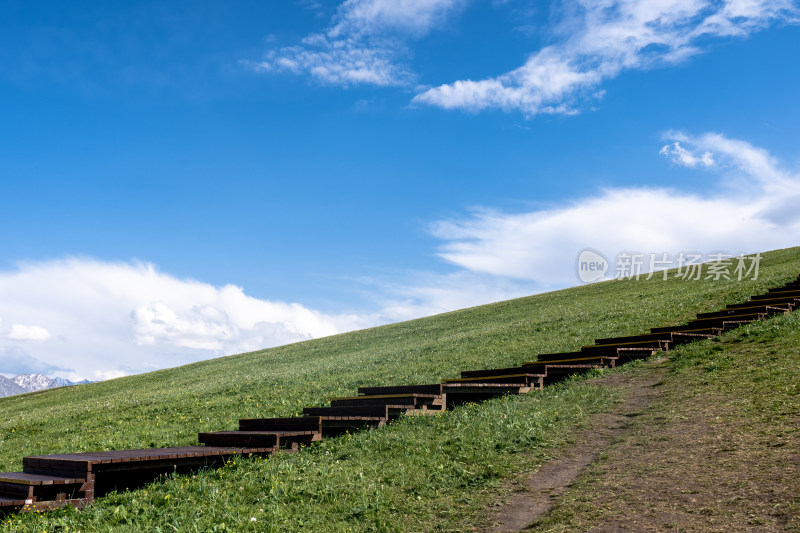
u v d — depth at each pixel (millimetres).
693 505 7805
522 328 33562
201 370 46750
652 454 10000
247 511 9531
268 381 29062
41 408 38094
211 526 8945
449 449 11672
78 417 25203
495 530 8094
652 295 37344
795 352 14484
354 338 51562
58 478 10461
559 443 11398
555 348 24797
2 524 9234
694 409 12070
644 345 19438
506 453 11094
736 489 8062
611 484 8961
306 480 10828
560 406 14289
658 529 7301
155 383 42375
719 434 10312
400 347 37562
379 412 15148
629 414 12766
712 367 15039
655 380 15484
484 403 16438
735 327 20047
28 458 11672
